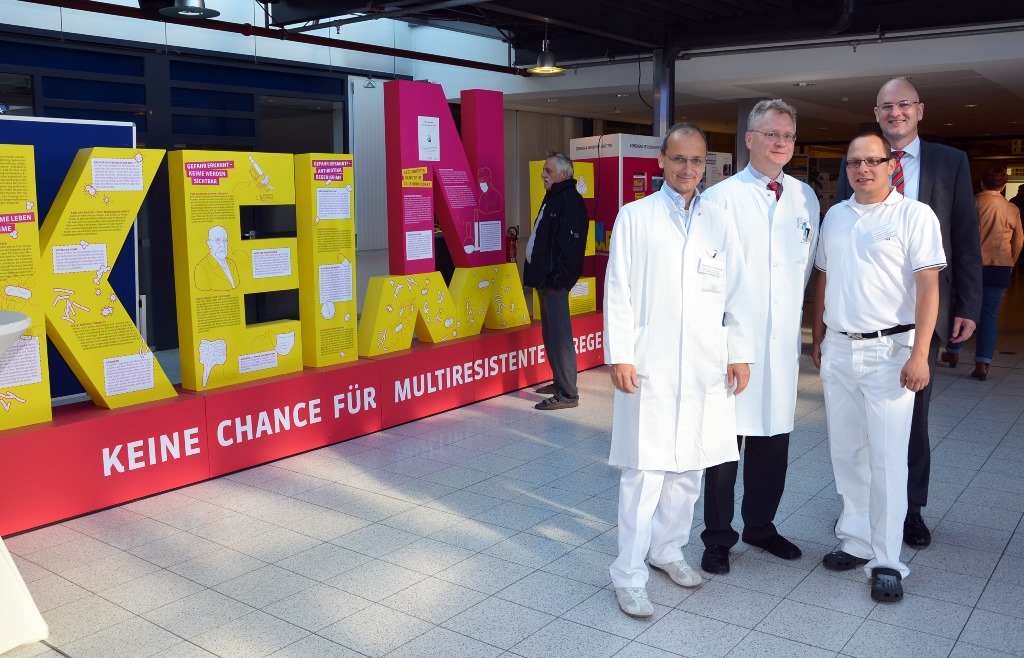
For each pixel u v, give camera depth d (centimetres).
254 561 344
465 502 408
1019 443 493
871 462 307
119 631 288
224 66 830
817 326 345
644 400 291
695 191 296
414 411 558
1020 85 901
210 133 826
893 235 296
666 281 288
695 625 287
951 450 480
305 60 905
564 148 1338
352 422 517
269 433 472
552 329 577
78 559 348
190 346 452
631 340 289
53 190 437
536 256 571
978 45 738
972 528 368
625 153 742
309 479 445
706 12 732
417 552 350
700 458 299
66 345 401
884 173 296
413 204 568
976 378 668
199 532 375
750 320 302
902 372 294
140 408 417
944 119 1338
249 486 436
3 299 376
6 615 276
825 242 320
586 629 285
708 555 330
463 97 621
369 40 982
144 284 782
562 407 585
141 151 423
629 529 296
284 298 916
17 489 374
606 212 755
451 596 310
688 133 283
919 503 350
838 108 1155
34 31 678
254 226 886
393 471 455
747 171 319
